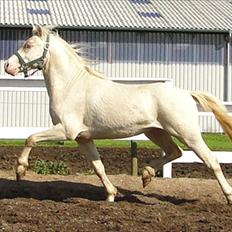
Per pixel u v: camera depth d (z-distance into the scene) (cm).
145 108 1091
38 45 1123
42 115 2900
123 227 939
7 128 1430
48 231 909
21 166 1103
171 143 1163
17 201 1135
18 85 1518
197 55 3556
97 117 1107
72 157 1761
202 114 1345
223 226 956
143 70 3516
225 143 2464
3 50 3384
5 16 3388
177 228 940
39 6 3612
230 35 3500
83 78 1128
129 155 1839
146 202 1177
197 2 3981
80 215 1019
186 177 1498
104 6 3744
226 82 3581
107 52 3472
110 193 1163
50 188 1274
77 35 3438
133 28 3400
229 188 1109
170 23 3509
